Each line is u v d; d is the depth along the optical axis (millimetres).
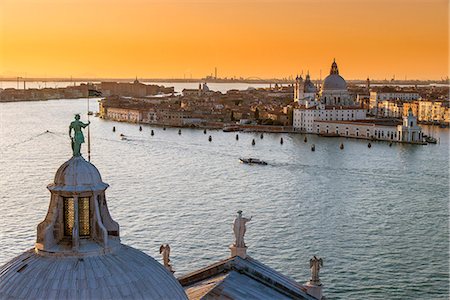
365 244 140250
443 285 113938
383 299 107125
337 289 111938
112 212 165000
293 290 50719
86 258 36844
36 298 34875
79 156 39031
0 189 195250
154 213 164750
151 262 38594
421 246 139500
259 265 52656
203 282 50969
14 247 132000
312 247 136625
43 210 165375
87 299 35000
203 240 137625
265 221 159625
